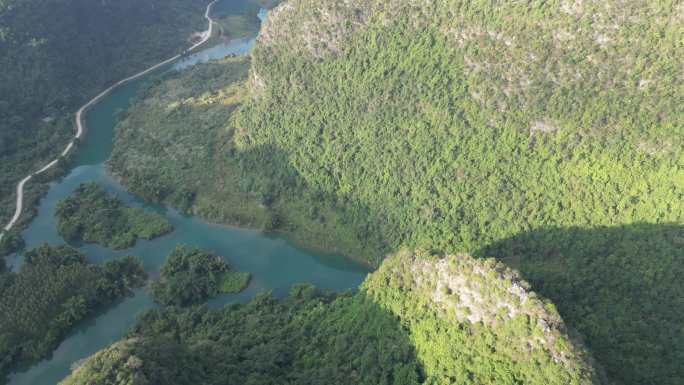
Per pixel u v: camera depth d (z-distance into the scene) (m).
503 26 150.75
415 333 107.88
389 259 123.44
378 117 167.38
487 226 145.88
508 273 98.69
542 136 144.12
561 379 86.75
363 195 166.00
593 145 137.62
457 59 158.00
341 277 157.88
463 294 101.88
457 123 155.12
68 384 90.12
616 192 133.38
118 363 92.06
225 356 112.31
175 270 153.62
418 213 155.38
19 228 169.12
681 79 131.38
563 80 142.12
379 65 169.50
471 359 97.38
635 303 116.12
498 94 149.50
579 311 114.25
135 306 147.25
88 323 142.12
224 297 150.38
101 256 162.75
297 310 137.00
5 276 145.12
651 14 135.50
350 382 106.81
